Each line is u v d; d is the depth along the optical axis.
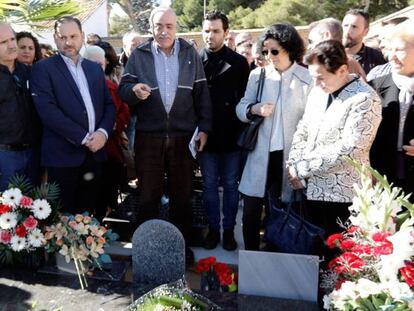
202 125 3.05
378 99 2.18
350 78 2.26
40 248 2.54
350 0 15.78
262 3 20.61
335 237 1.88
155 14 2.82
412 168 2.52
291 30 2.59
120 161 3.62
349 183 2.26
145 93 2.72
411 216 1.78
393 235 1.64
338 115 2.21
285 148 2.66
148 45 2.94
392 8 16.06
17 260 2.51
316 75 2.22
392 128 2.53
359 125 2.13
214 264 2.49
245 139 2.77
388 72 2.62
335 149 2.20
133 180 4.50
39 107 2.84
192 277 3.04
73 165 2.96
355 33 3.30
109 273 2.46
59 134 2.88
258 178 2.75
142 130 2.98
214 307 2.03
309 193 2.36
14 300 2.19
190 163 3.11
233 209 3.29
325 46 2.18
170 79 2.92
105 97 3.12
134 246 2.38
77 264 2.32
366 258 1.69
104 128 2.99
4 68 2.80
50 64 2.88
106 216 3.61
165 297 1.81
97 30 18.31
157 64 2.92
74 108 2.90
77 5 3.51
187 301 1.84
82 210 3.16
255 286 2.23
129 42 4.58
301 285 2.17
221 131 3.16
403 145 2.51
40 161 3.11
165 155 3.04
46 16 3.38
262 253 2.19
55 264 2.52
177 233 2.32
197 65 3.00
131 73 2.95
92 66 3.05
